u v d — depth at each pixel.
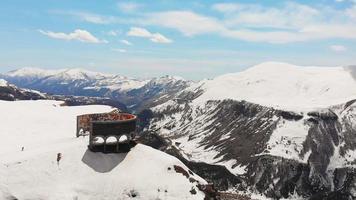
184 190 100.50
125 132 113.38
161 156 112.00
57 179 101.88
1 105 197.38
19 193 97.06
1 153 120.00
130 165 108.38
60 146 115.44
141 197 99.00
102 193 99.88
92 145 111.50
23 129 156.88
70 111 199.75
